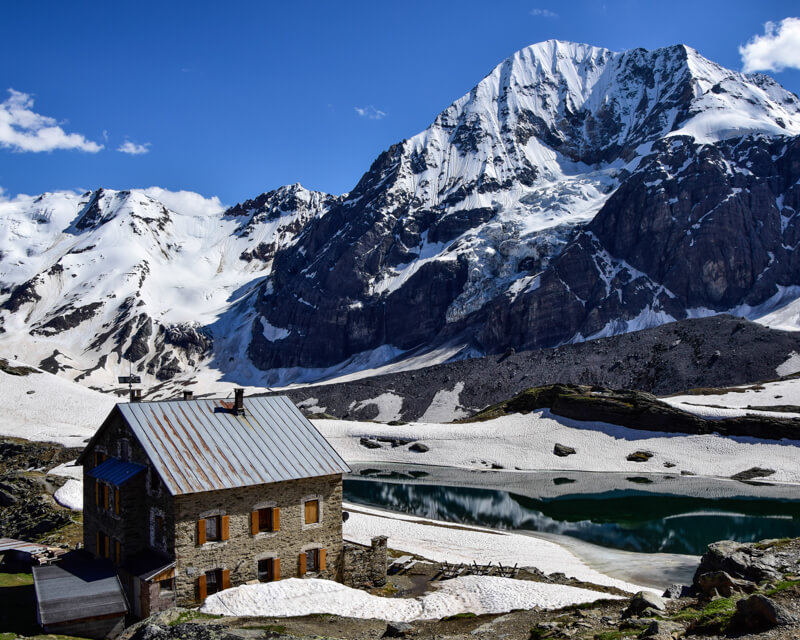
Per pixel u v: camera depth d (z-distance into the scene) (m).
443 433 134.38
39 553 48.09
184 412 44.06
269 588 37.34
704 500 85.69
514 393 171.88
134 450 42.06
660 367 162.38
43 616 33.28
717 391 135.38
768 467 101.31
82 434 123.50
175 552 37.50
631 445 116.50
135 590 37.94
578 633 26.77
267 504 40.50
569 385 136.75
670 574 51.81
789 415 110.75
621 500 87.56
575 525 73.38
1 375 152.75
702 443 111.88
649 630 23.55
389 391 191.75
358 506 86.25
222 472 39.66
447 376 190.00
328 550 42.97
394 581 46.00
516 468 114.94
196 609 35.25
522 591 39.41
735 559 32.34
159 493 39.38
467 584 42.47
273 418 45.88
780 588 25.41
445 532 66.75
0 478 79.56
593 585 46.06
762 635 20.92
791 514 76.31
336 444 138.50
